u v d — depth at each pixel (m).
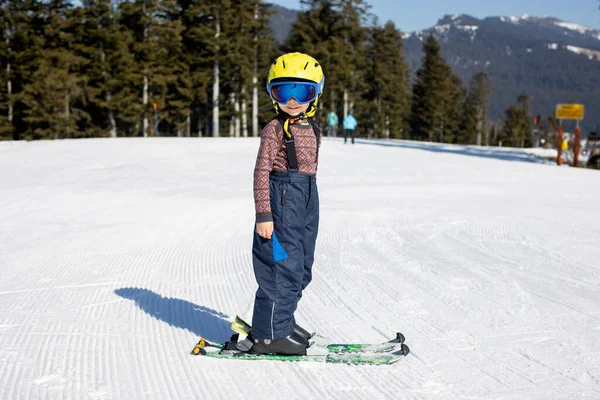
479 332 3.76
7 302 4.45
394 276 5.22
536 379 3.02
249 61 49.16
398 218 8.23
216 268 5.67
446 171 14.97
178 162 15.66
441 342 3.59
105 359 3.32
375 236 7.05
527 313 4.13
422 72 76.62
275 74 3.15
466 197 10.45
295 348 3.31
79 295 4.67
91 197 10.25
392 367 3.20
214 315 4.22
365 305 4.39
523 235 7.00
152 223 8.04
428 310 4.25
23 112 42.16
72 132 42.50
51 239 7.00
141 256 6.17
